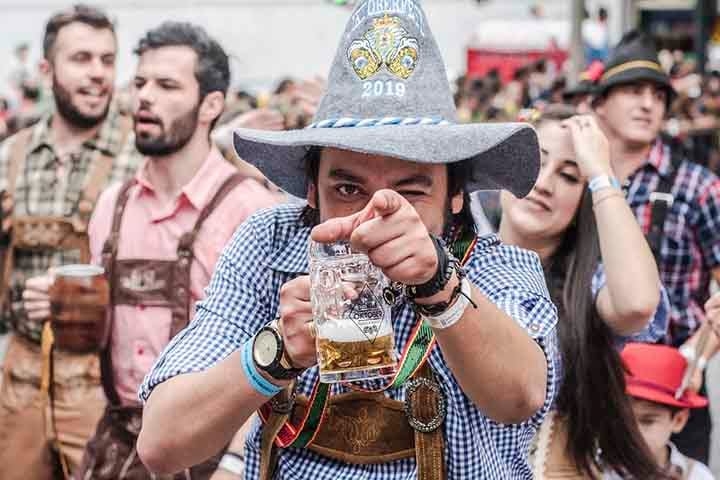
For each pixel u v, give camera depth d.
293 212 2.55
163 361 2.38
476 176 2.47
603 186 3.53
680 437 4.92
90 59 4.97
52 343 4.15
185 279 3.93
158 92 4.04
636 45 5.48
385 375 2.09
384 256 2.01
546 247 3.66
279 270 2.47
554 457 3.39
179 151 4.04
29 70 20.27
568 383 3.39
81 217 4.92
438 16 21.02
